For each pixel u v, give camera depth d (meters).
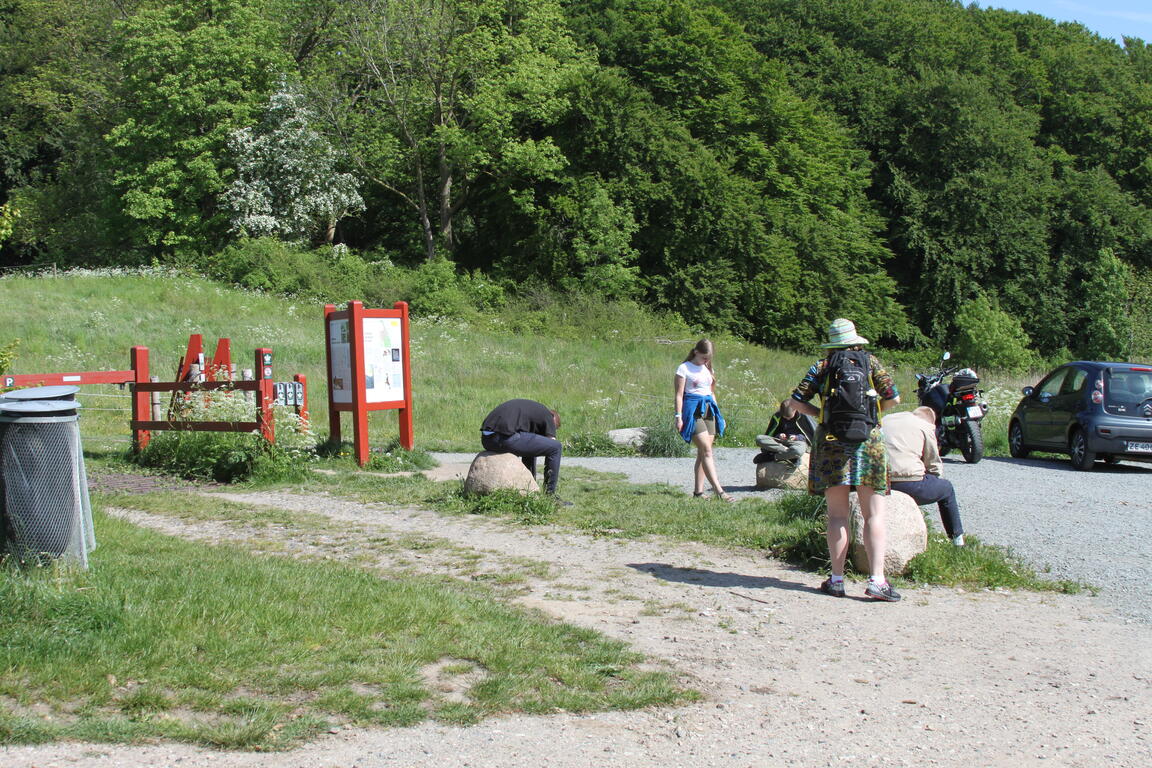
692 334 38.50
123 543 6.77
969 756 3.84
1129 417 13.74
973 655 5.14
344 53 42.00
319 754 3.63
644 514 8.89
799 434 11.12
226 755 3.58
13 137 50.53
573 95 42.44
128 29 41.59
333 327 13.01
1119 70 64.31
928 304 51.81
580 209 41.50
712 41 46.00
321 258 38.31
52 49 49.97
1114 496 10.94
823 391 6.34
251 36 41.59
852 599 6.25
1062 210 54.84
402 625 5.08
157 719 3.79
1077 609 6.16
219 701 3.99
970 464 14.65
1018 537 8.39
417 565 6.90
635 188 42.22
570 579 6.57
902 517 6.93
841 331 6.37
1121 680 4.78
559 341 33.44
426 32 40.72
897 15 59.19
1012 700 4.48
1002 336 45.88
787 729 4.07
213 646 4.55
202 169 39.94
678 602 6.03
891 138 53.44
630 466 13.74
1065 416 14.56
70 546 5.54
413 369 24.56
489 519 8.70
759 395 23.38
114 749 3.57
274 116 41.03
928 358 48.44
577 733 3.95
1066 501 10.52
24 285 31.27
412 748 3.71
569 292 39.84
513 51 42.00
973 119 51.78
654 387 24.58
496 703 4.18
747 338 45.19
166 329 27.11
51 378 11.95
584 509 9.17
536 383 24.03
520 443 9.41
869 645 5.28
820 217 48.38
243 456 11.13
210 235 41.75
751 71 46.94
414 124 44.03
